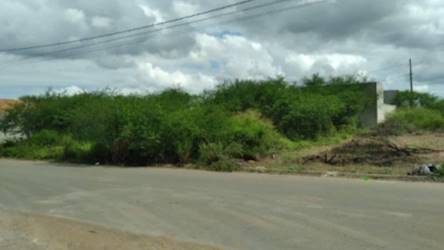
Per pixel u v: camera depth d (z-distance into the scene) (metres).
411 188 14.52
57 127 42.00
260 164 22.95
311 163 22.27
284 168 20.95
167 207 12.19
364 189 14.45
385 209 11.19
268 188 15.18
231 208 11.79
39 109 42.62
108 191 15.41
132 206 12.51
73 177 20.02
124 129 26.27
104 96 39.03
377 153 23.19
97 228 9.87
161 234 9.31
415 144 28.50
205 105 31.80
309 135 35.25
